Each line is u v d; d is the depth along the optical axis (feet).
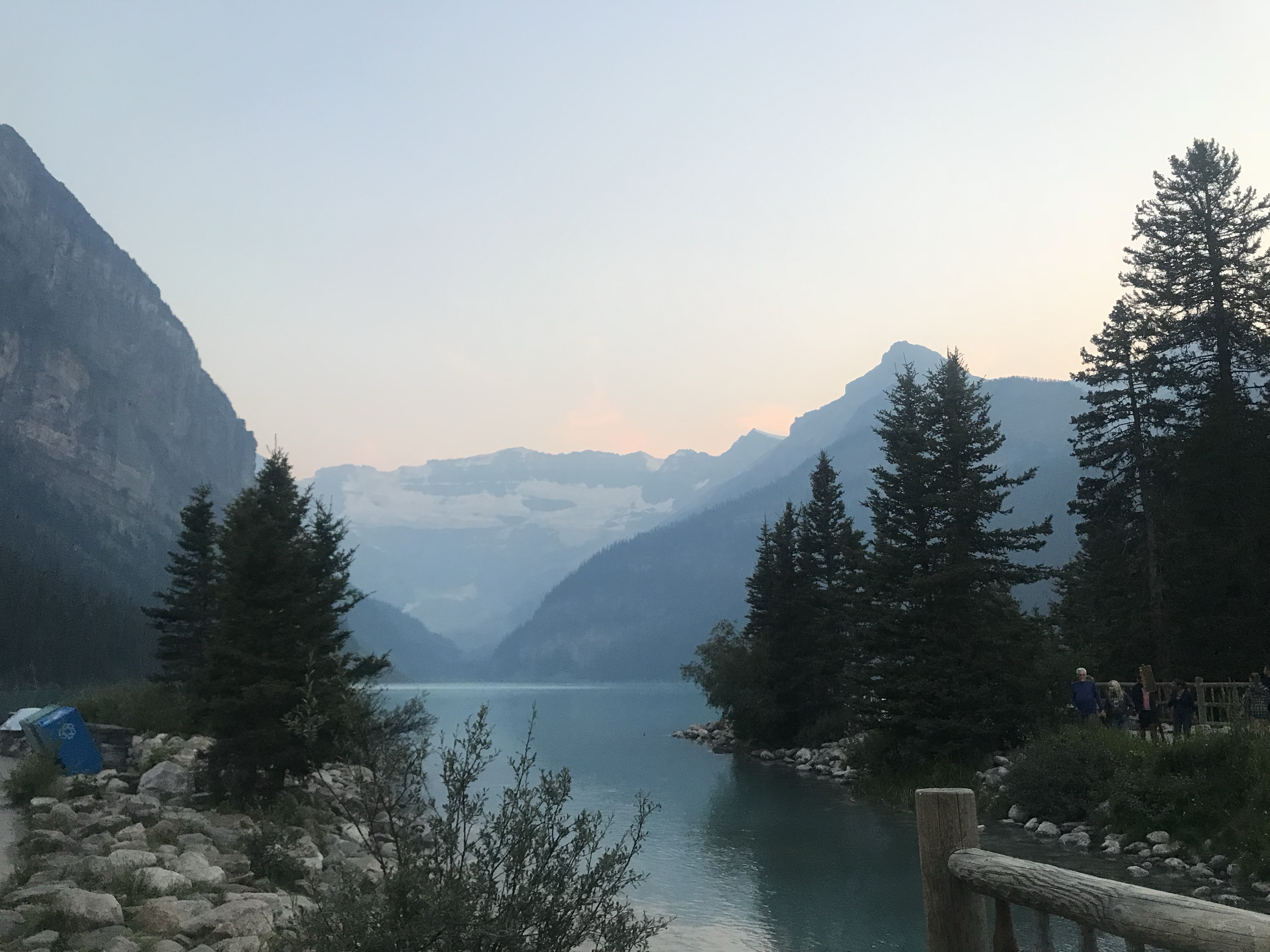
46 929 38.63
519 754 27.14
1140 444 158.61
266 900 46.88
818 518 212.23
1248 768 75.56
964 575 129.08
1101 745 92.17
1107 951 44.75
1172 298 162.71
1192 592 140.15
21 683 429.38
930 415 139.64
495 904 23.89
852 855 84.69
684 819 107.34
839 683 199.62
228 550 87.10
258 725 78.84
